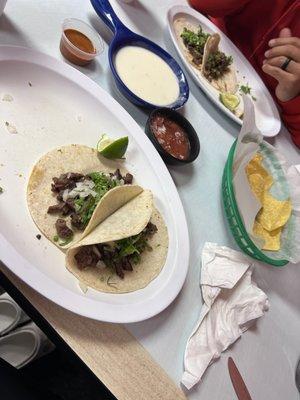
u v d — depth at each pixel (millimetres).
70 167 354
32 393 347
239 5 593
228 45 559
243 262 390
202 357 328
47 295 276
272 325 394
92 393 496
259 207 417
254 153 419
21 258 276
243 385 342
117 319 296
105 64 436
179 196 397
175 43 496
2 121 342
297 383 379
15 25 397
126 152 390
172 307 344
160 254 355
